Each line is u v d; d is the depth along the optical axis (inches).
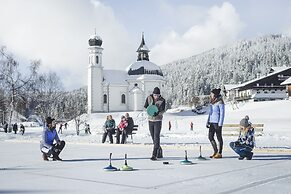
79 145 787.4
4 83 2197.3
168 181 293.3
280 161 423.8
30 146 779.4
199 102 5457.7
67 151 609.9
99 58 4269.2
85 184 286.0
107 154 543.5
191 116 3309.5
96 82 4224.9
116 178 312.5
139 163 416.5
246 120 446.3
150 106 448.1
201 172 339.0
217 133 461.4
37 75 2367.1
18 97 2237.9
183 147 637.9
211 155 498.3
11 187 276.4
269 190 250.1
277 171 340.8
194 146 646.5
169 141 900.0
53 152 463.8
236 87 4503.0
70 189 266.5
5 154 568.1
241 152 439.5
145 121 2908.5
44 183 293.0
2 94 2231.8
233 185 270.7
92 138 1167.6
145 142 896.9
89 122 3294.8
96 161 448.5
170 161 433.1
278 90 4101.9
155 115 447.5
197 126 2215.8
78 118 2603.3
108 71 4394.7
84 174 339.0
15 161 460.4
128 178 311.4
